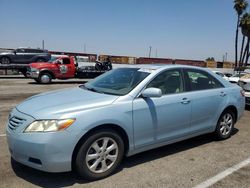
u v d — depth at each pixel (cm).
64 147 385
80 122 394
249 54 4575
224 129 630
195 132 557
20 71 2561
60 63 2108
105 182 416
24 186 399
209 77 600
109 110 424
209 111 578
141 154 530
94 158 415
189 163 495
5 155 509
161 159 509
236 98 641
